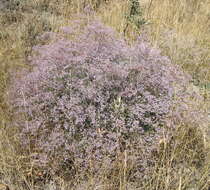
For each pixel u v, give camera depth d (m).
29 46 3.66
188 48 3.64
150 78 2.60
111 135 2.20
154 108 2.45
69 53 2.78
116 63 2.67
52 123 2.40
